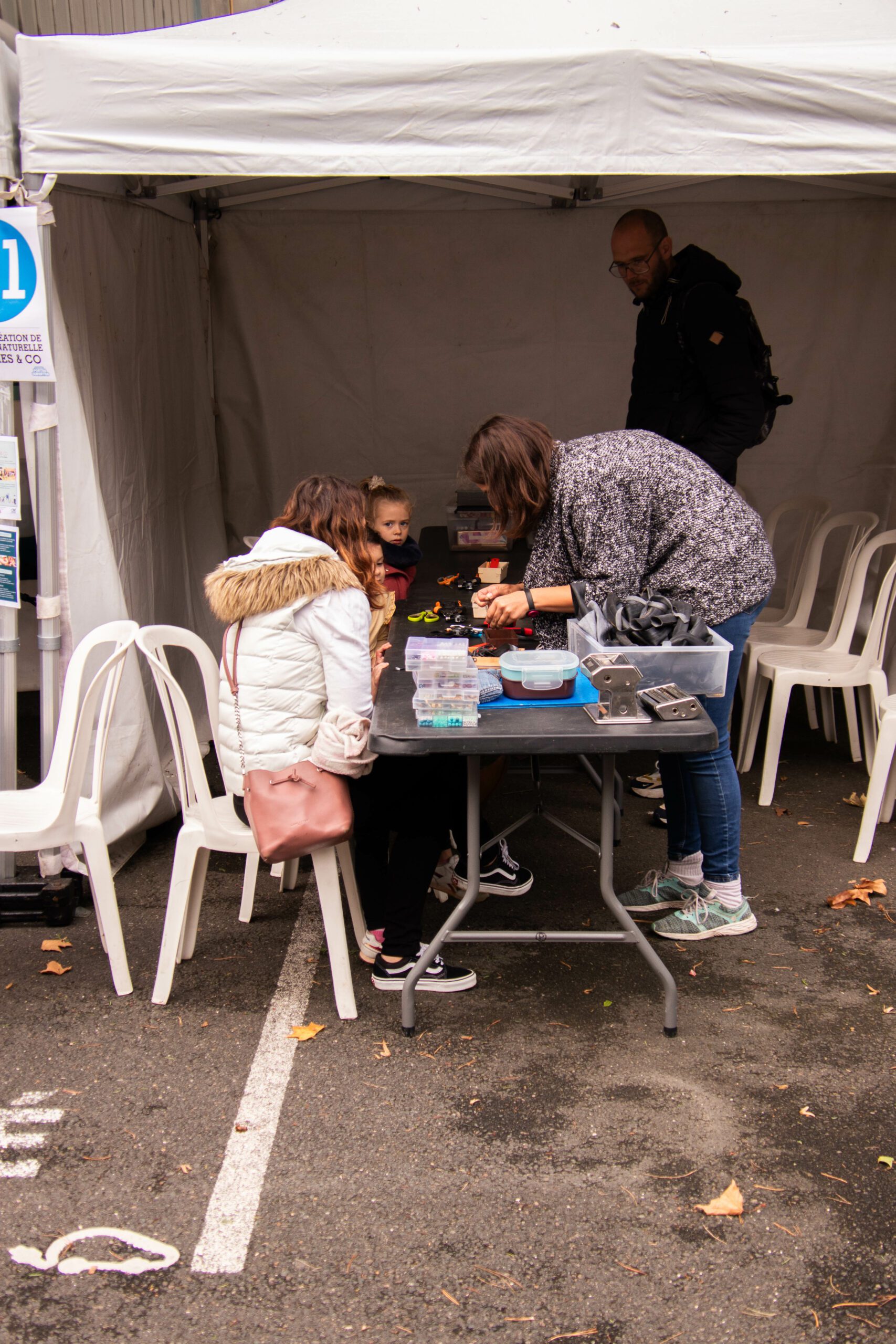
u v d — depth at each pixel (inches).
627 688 94.2
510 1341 72.6
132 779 147.3
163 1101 97.0
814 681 165.5
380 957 113.5
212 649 218.2
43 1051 104.7
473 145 116.6
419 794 108.9
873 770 146.8
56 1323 74.0
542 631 120.2
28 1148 90.9
